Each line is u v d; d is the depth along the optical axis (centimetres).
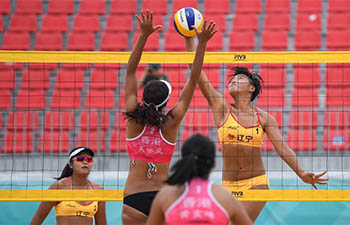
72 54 1580
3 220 2509
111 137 3928
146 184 1202
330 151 3822
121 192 1557
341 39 4934
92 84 4544
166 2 5397
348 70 4481
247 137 1612
